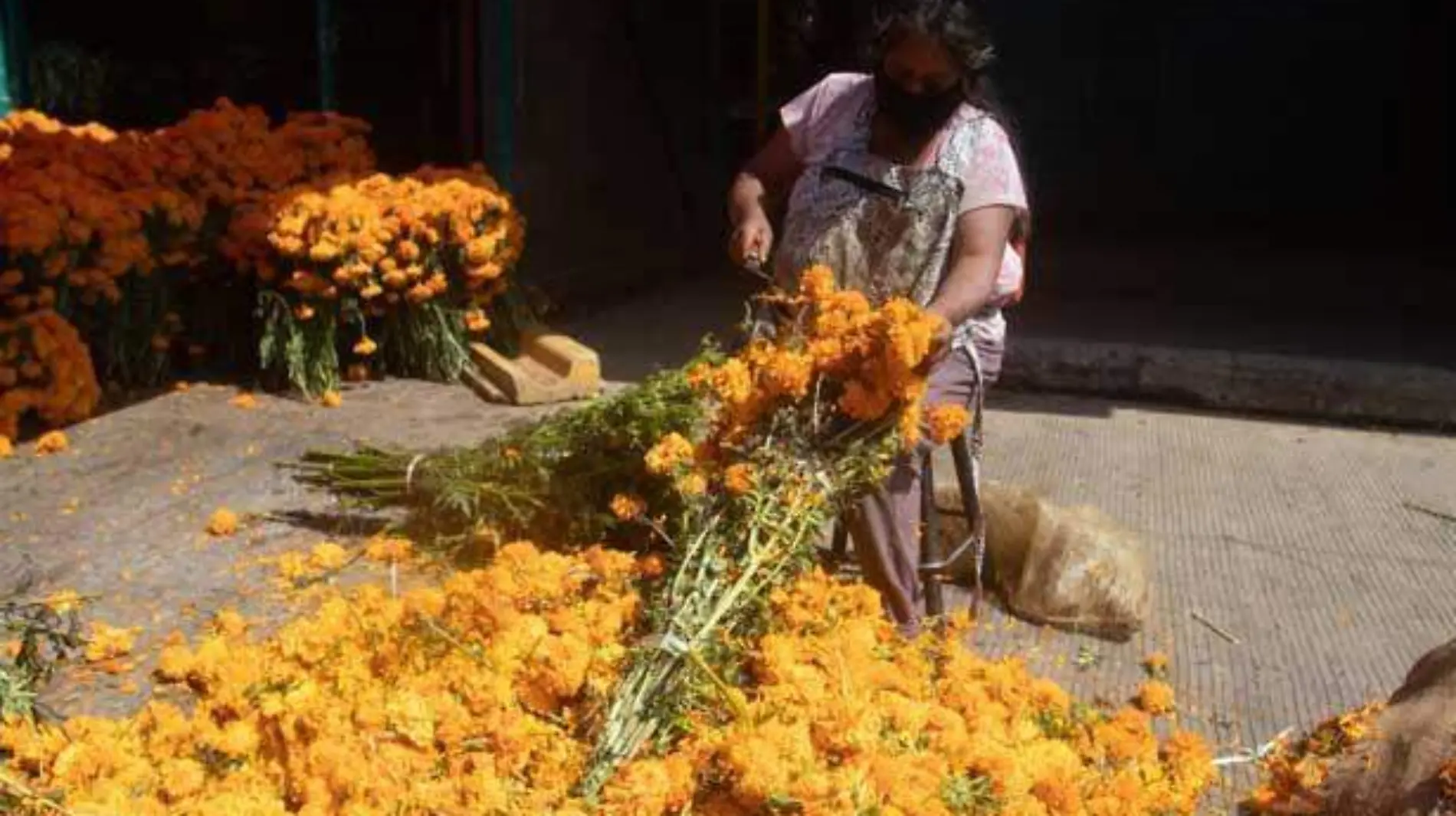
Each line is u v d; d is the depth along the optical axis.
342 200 6.49
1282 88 14.26
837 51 10.75
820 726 2.38
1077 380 7.18
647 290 10.15
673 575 2.95
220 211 6.82
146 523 4.67
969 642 4.04
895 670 2.68
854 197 3.43
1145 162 14.47
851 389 3.00
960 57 3.29
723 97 11.52
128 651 3.58
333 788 2.26
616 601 2.91
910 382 2.99
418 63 8.61
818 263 3.47
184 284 6.75
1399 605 4.44
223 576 4.23
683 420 4.13
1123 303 9.66
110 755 2.40
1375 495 5.61
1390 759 2.77
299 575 4.08
